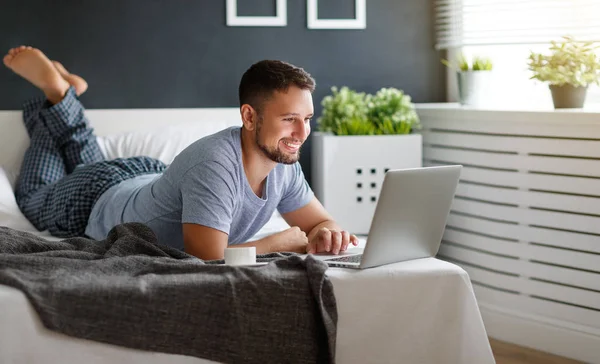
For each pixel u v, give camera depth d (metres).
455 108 3.70
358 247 2.44
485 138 3.52
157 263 1.98
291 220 2.72
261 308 1.91
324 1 4.14
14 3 3.77
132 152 3.62
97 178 3.03
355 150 3.80
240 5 4.03
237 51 4.04
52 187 3.26
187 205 2.30
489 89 3.82
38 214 3.28
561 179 3.21
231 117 3.96
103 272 1.95
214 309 1.88
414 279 2.00
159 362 1.87
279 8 4.07
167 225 2.50
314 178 3.98
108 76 3.90
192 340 1.88
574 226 3.18
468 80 3.81
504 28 3.94
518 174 3.37
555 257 3.25
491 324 3.50
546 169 3.26
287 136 2.30
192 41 3.98
